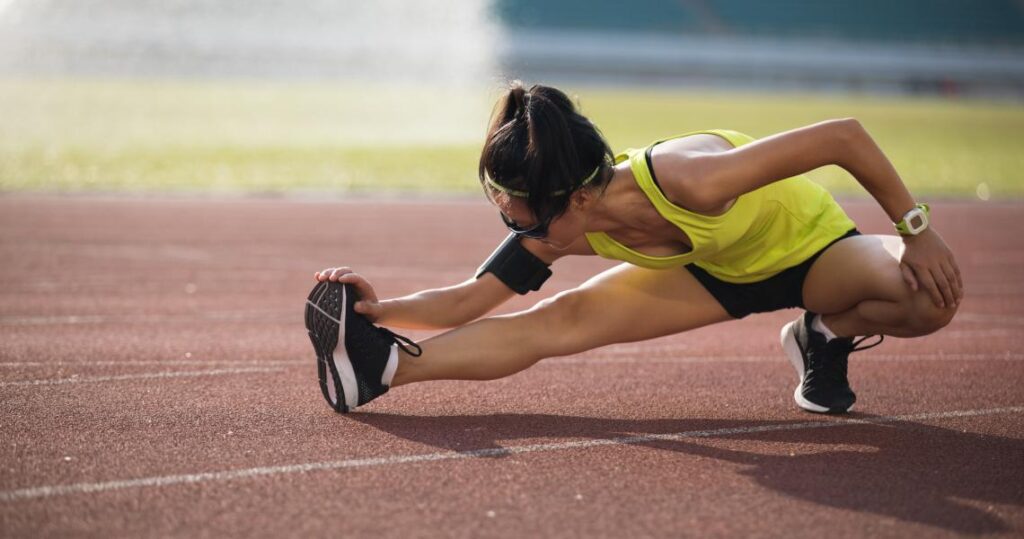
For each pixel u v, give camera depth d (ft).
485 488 37.76
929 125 403.34
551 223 40.52
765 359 64.13
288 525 33.73
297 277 95.96
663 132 306.35
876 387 56.49
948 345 69.15
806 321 50.80
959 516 35.94
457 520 34.42
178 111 362.33
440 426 46.26
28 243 113.39
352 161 238.48
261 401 50.24
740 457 42.45
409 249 118.21
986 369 61.46
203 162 225.15
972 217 167.73
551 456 41.98
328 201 169.78
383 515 34.76
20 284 87.71
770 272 47.16
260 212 151.94
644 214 42.29
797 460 42.22
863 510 36.32
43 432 43.93
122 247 112.88
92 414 47.09
